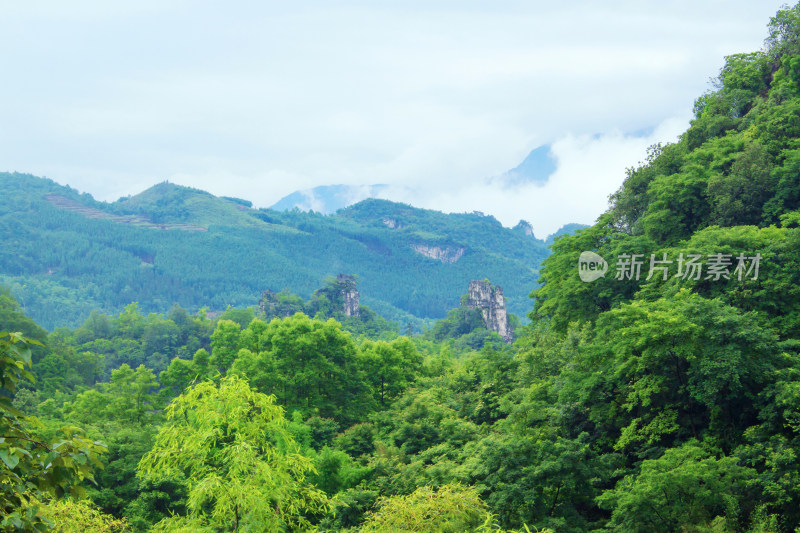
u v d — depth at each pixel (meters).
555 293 65.31
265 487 20.03
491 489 35.12
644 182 73.19
